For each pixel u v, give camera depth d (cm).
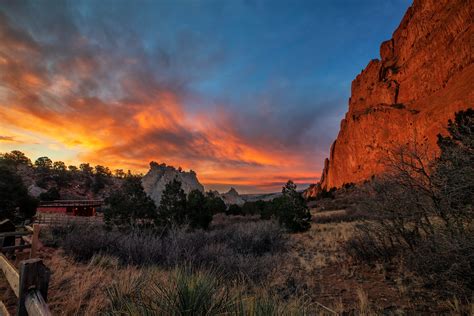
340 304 439
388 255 692
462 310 375
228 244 879
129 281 376
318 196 6350
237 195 13362
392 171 582
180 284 239
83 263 671
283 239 1069
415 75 7625
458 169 430
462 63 5969
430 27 7725
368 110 9012
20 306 182
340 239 1138
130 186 1552
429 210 502
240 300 226
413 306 422
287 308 240
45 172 9588
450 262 409
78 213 3416
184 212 1559
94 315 307
